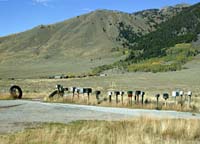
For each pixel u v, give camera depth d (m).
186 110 32.31
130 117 25.19
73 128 18.78
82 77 156.75
